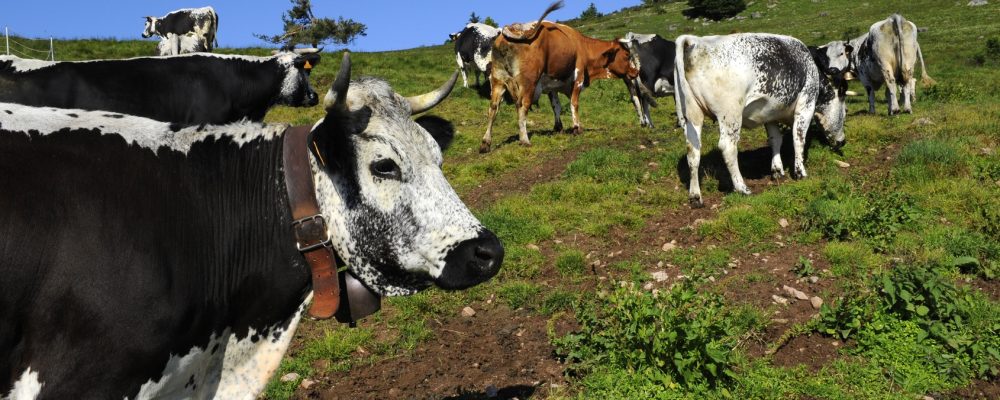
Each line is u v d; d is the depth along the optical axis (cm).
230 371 319
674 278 692
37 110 278
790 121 995
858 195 866
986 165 924
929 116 1278
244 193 305
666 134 1327
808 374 508
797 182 948
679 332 488
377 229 305
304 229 302
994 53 2773
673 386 481
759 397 477
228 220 300
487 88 2011
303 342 611
